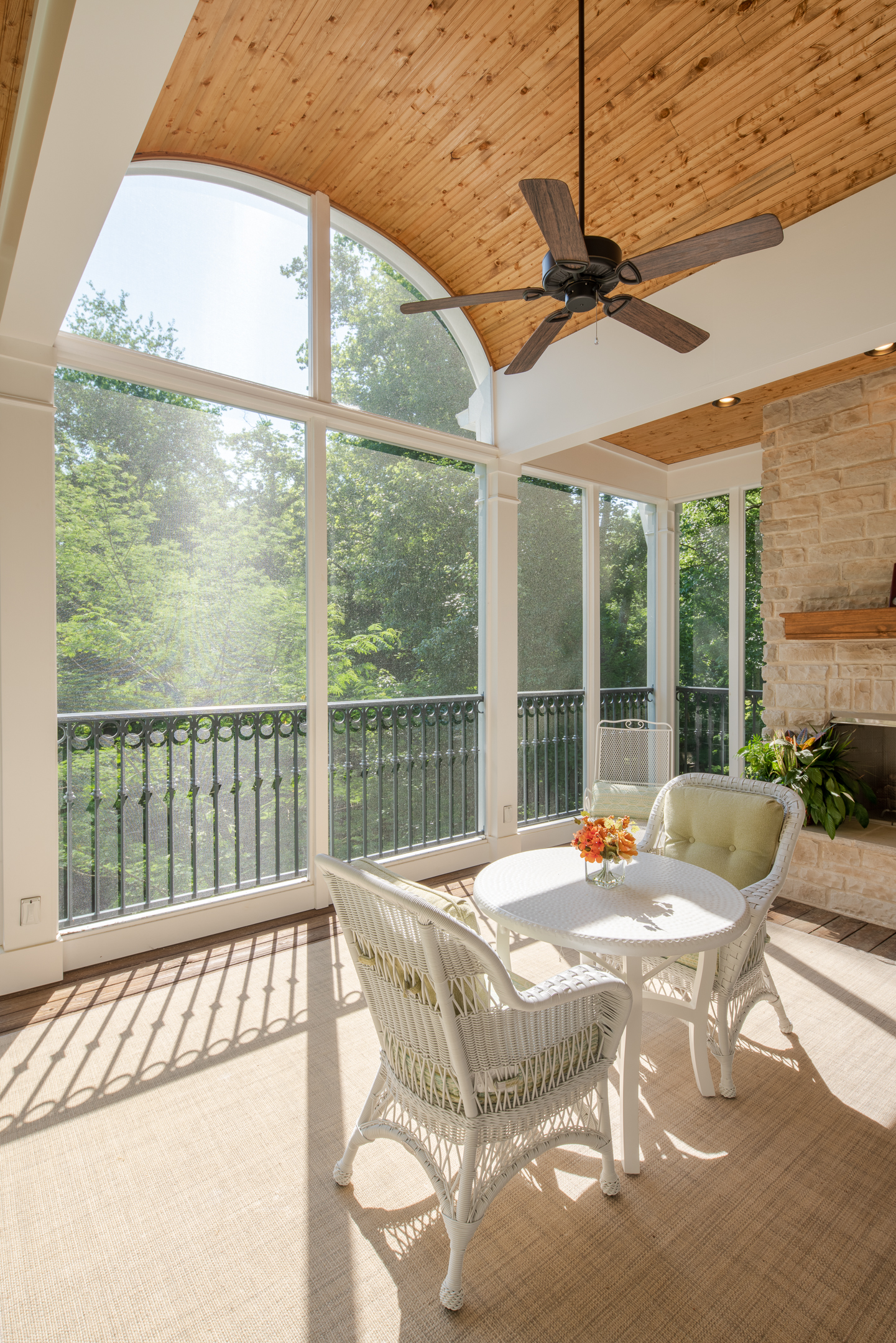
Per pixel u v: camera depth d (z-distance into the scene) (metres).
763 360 3.09
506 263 3.89
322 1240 1.61
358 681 3.88
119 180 1.76
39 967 2.80
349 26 2.62
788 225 3.02
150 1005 2.66
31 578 2.79
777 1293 1.46
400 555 4.06
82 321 2.95
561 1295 1.46
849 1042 2.42
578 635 5.16
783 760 3.83
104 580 3.04
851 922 3.54
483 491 4.49
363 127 3.16
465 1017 1.43
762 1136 1.95
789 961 3.06
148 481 3.14
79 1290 1.48
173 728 3.23
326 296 3.67
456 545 4.34
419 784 4.17
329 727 3.76
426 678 4.18
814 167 2.83
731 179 3.04
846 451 3.84
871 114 2.61
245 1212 1.69
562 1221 1.65
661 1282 1.49
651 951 1.74
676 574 5.82
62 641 2.94
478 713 4.47
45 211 1.87
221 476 3.35
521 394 4.30
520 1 2.51
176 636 3.22
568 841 4.95
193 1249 1.58
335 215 3.76
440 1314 1.42
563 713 5.05
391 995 1.57
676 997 2.26
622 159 3.13
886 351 3.56
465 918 1.53
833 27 2.43
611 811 4.13
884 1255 1.56
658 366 3.52
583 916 1.93
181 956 3.07
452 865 4.26
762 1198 1.72
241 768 3.44
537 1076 1.52
